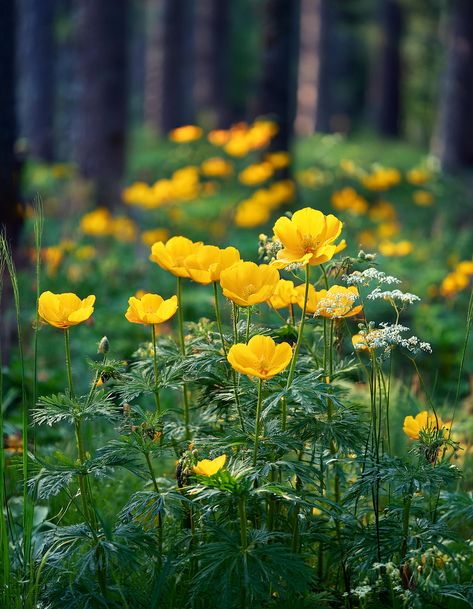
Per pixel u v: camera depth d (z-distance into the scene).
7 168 7.01
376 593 3.41
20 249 7.64
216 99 30.97
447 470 3.26
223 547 3.10
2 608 3.15
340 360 3.72
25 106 23.81
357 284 3.29
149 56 37.00
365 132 34.91
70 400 3.24
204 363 3.31
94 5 14.84
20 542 3.68
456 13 16.81
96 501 4.08
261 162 13.77
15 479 4.20
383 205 11.62
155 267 9.30
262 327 3.69
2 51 6.87
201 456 3.32
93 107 14.79
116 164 14.76
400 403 5.11
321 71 34.47
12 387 5.94
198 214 11.59
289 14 13.89
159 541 3.29
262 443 3.25
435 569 3.54
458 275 7.70
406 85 39.25
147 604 3.28
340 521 3.45
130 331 7.32
